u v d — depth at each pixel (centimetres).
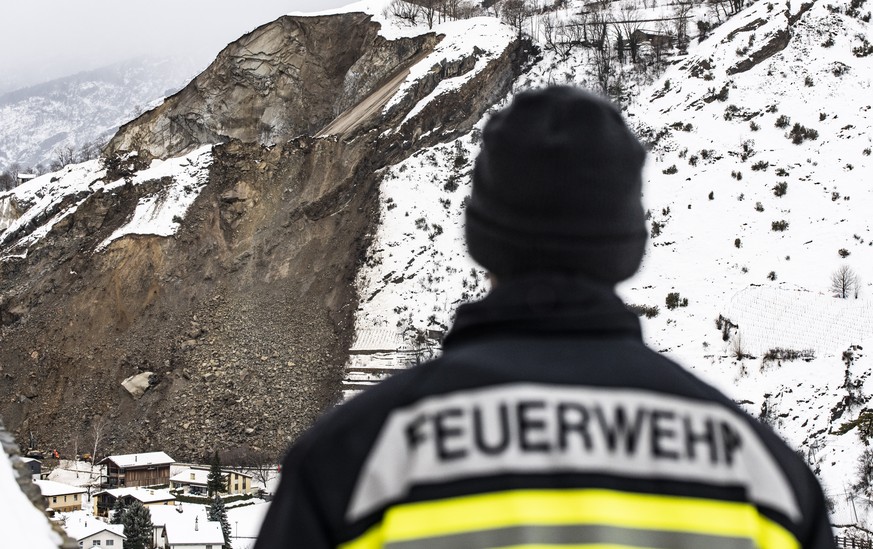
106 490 4822
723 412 226
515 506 201
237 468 4997
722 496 211
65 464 5341
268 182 6738
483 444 209
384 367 5303
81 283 6338
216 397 5431
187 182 6825
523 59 7888
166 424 5362
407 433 215
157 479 5016
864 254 5216
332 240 6381
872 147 6078
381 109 7144
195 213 6600
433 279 5822
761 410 4169
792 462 233
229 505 4700
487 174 251
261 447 5097
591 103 249
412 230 6172
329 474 216
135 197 6900
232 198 6612
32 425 5706
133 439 5353
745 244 5509
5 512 482
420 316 5581
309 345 5675
